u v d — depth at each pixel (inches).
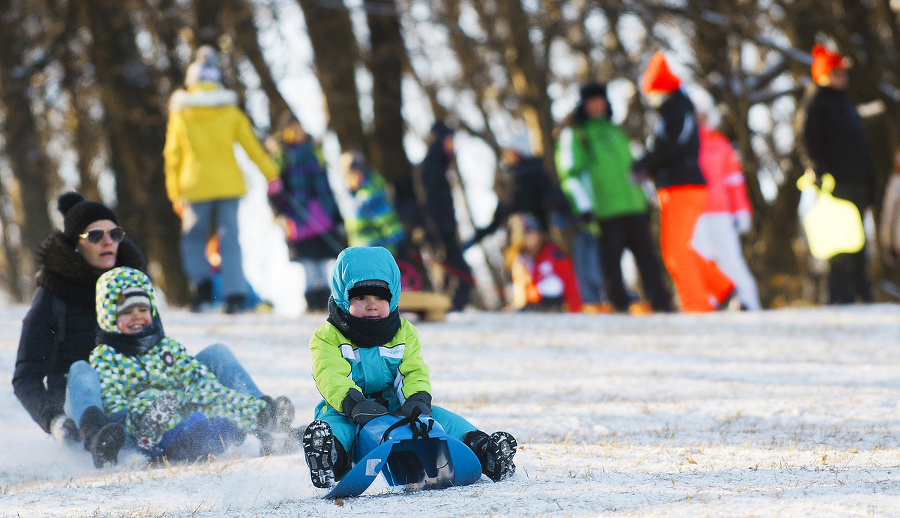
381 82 2464.3
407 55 2546.8
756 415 671.8
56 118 2672.2
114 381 599.2
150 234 2380.7
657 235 2768.2
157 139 2315.5
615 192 1434.5
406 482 484.4
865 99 2215.8
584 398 773.3
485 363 1000.2
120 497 468.8
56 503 458.6
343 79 2370.8
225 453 581.3
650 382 847.1
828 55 1448.1
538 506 406.6
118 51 2276.1
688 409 704.4
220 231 1374.3
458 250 1596.9
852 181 1465.3
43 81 2460.6
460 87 2726.4
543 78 2495.1
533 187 1592.0
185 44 2273.6
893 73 2222.0
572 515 387.5
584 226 1565.0
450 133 1593.3
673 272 1405.0
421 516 396.2
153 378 606.2
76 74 2402.8
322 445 455.5
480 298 3238.2
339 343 505.4
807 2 2261.3
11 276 3275.1
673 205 1375.5
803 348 1048.2
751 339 1128.8
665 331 1215.6
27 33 2464.3
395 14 2432.3
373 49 2482.8
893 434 582.2
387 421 469.7
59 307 649.0
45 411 611.8
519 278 1624.0
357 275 497.4
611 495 421.7
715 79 2341.3
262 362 1015.0
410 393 494.9
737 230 1441.9
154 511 435.5
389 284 503.8
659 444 563.8
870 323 1231.5
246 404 597.9
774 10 2373.3
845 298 1488.7
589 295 1582.2
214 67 1369.3
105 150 2635.3
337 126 2375.7
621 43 2571.4
